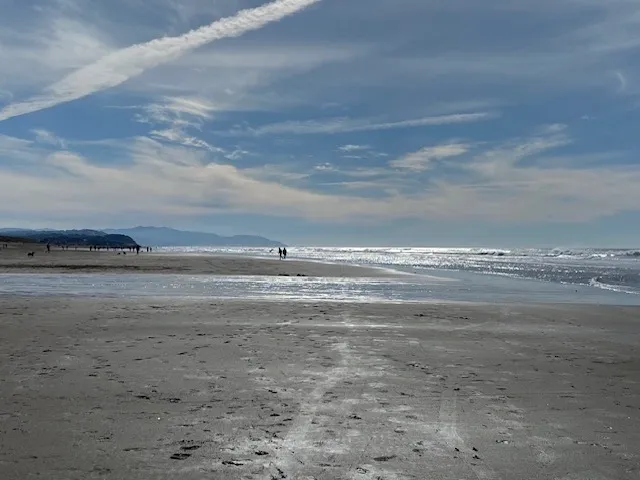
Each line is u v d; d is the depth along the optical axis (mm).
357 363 7664
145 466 3848
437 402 5719
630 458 4180
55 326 10859
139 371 6922
